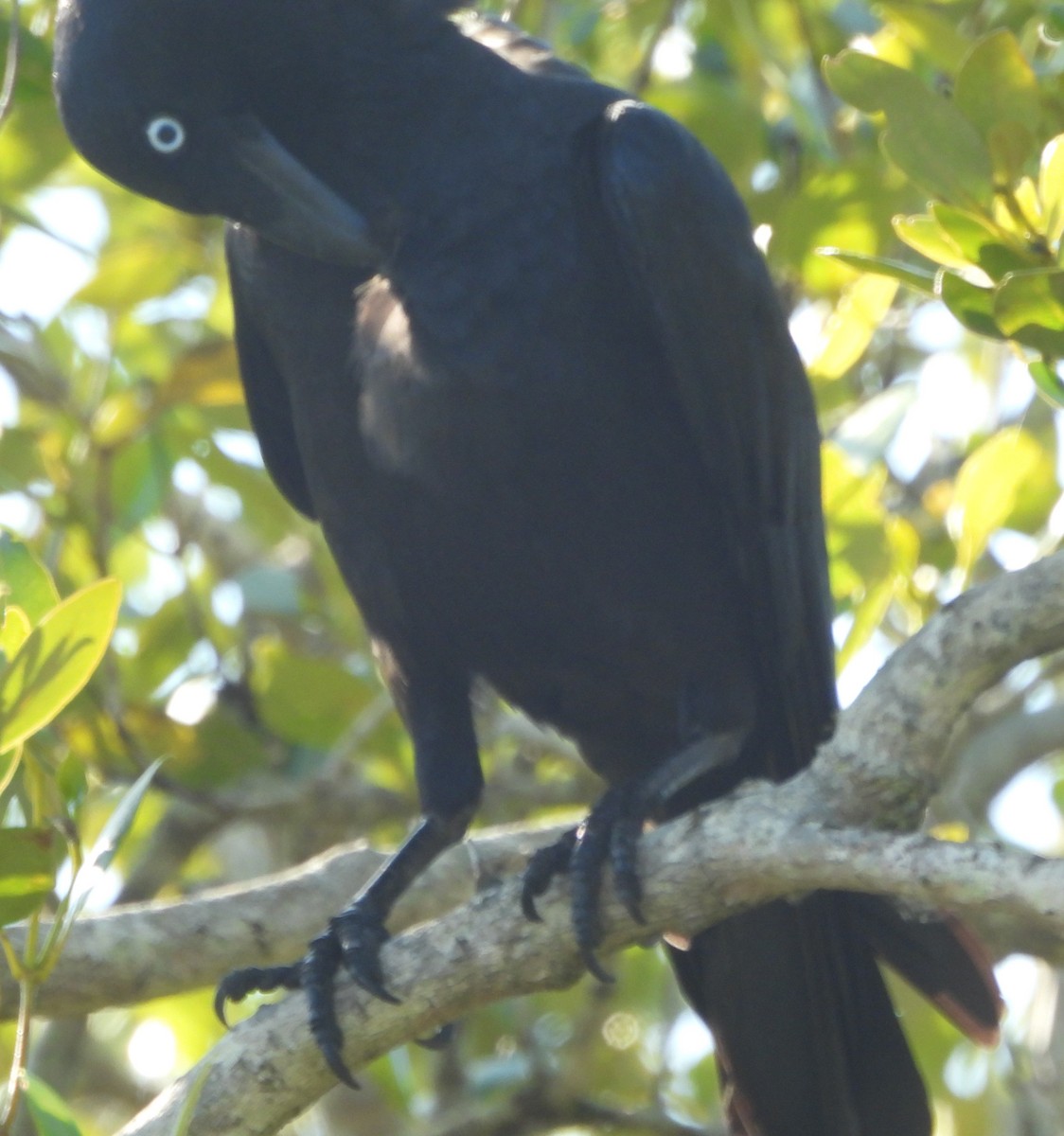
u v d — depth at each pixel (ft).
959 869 18.31
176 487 38.99
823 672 28.58
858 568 31.30
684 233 26.53
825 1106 27.78
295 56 25.95
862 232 32.17
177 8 25.09
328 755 35.99
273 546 40.86
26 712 18.80
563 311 26.02
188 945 27.04
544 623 27.73
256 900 27.55
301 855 36.50
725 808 21.81
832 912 27.43
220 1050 22.63
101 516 34.94
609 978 22.68
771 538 27.94
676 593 27.37
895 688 20.81
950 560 34.37
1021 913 17.90
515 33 29.04
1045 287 20.07
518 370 25.88
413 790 35.63
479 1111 35.96
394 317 26.23
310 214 25.82
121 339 38.81
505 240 26.05
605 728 29.27
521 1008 36.32
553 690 28.91
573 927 22.71
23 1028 19.69
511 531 26.78
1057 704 36.58
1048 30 27.58
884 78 21.07
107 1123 41.93
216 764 35.42
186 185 25.84
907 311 36.60
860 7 34.78
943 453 38.68
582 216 26.37
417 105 26.43
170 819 35.63
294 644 39.70
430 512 26.91
